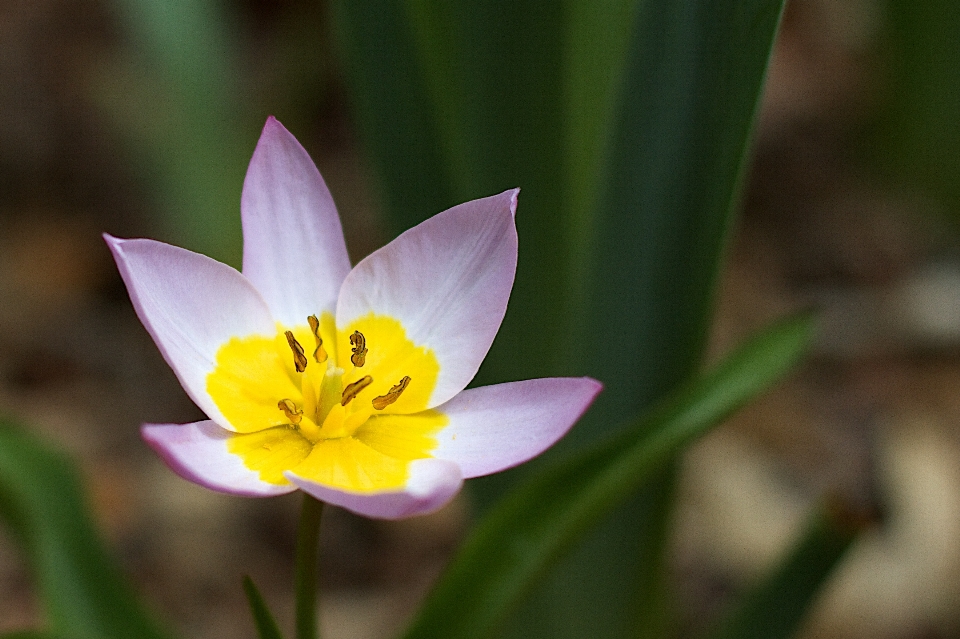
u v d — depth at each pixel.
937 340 0.73
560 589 0.47
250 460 0.40
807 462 0.65
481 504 0.47
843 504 0.44
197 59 0.63
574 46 0.44
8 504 0.44
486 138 0.45
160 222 0.73
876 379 0.71
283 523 0.61
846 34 0.96
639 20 0.44
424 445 0.41
